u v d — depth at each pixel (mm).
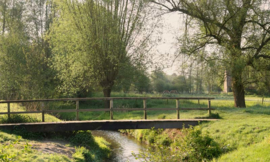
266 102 29172
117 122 12375
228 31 18750
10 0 35875
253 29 18531
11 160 6508
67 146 10961
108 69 24125
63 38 23250
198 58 19078
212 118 13219
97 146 13055
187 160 9320
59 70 25453
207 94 47938
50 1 32219
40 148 9242
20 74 26391
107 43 23859
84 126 12289
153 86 61625
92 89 29125
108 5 23891
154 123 12383
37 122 12359
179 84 55000
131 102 30125
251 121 10844
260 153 7531
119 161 11781
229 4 18016
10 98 27953
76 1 24359
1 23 35969
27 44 29750
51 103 23016
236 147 8992
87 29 23531
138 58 24844
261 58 19688
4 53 27766
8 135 10211
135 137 17750
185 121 12242
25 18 36156
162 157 9375
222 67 18688
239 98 20719
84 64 23250
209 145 9375
